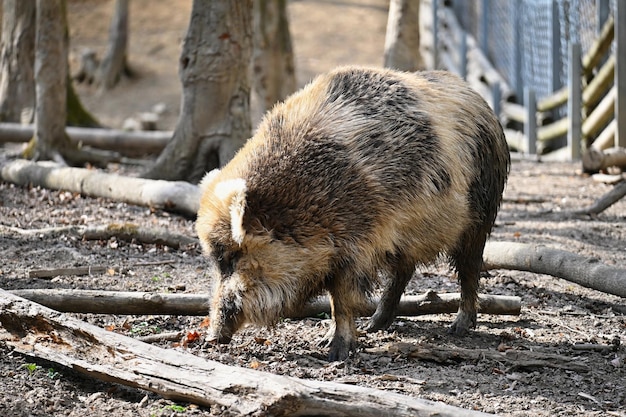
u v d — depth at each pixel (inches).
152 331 302.7
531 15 949.2
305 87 295.9
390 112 276.4
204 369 233.0
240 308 259.4
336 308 276.2
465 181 290.0
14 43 768.9
